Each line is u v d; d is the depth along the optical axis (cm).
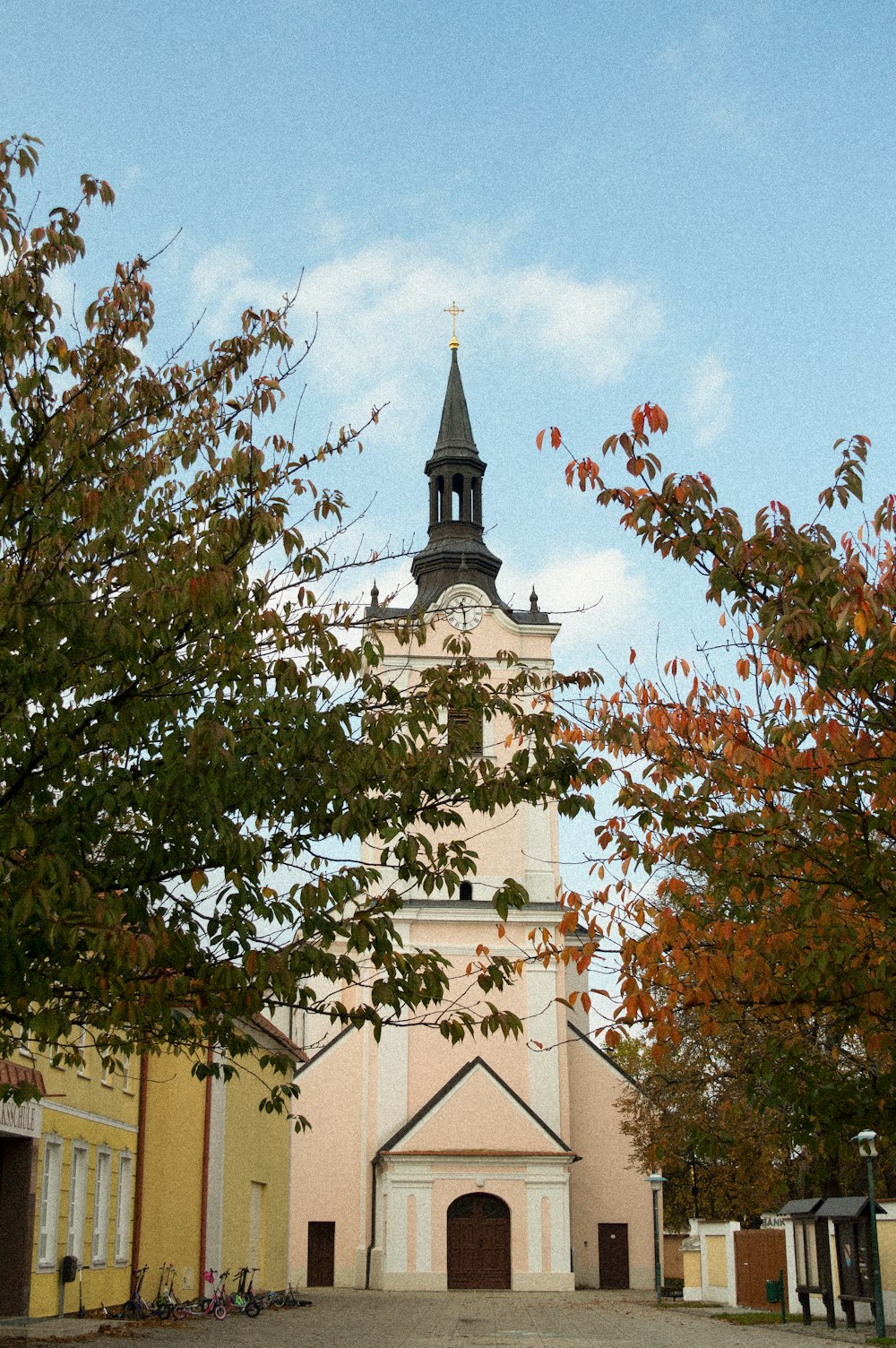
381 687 1382
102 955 1084
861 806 1234
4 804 1164
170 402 1366
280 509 1324
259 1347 2342
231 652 1248
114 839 1204
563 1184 4822
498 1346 2444
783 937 1228
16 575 1134
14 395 1171
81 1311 2777
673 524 1218
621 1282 5116
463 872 1312
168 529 1348
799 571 1113
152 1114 3350
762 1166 4050
